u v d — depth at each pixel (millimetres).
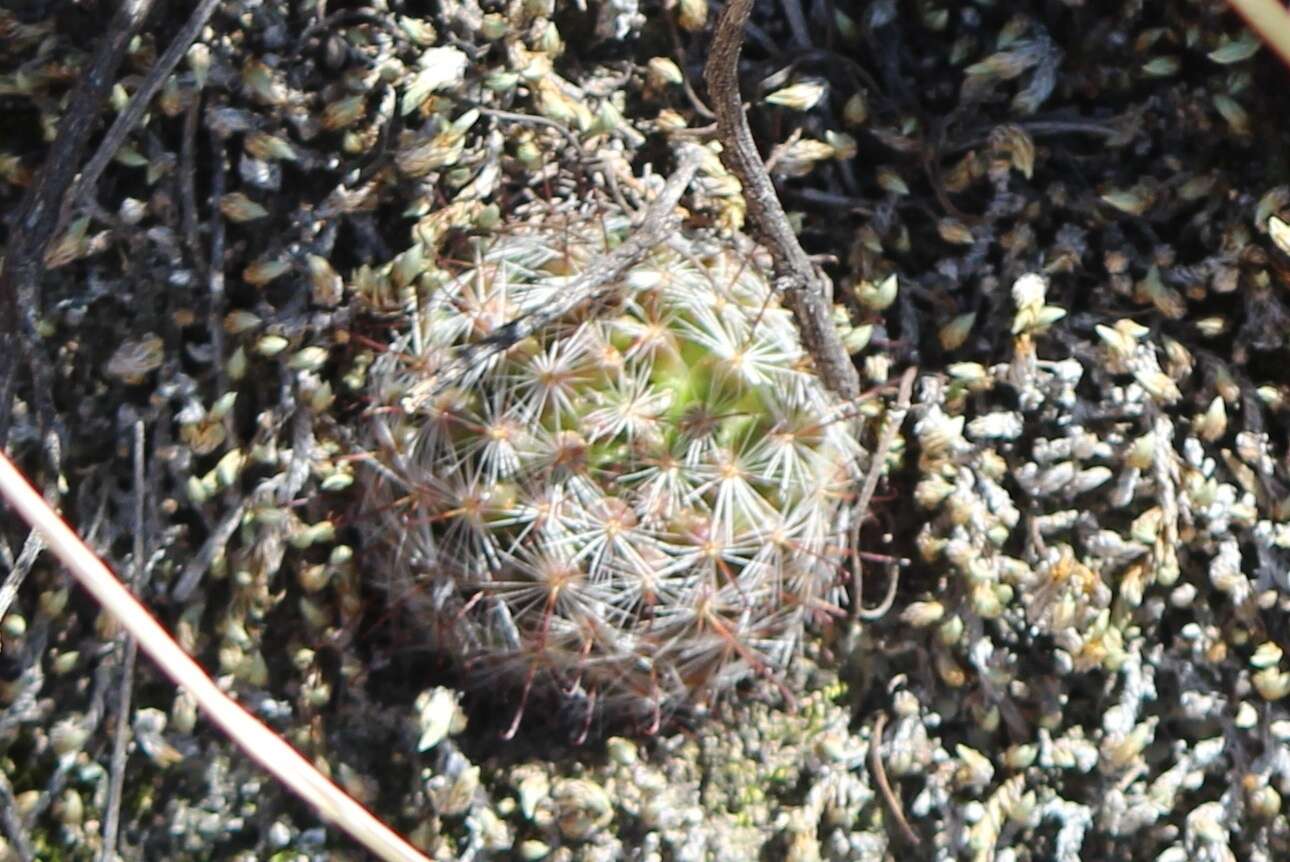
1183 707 292
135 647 287
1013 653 293
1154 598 293
